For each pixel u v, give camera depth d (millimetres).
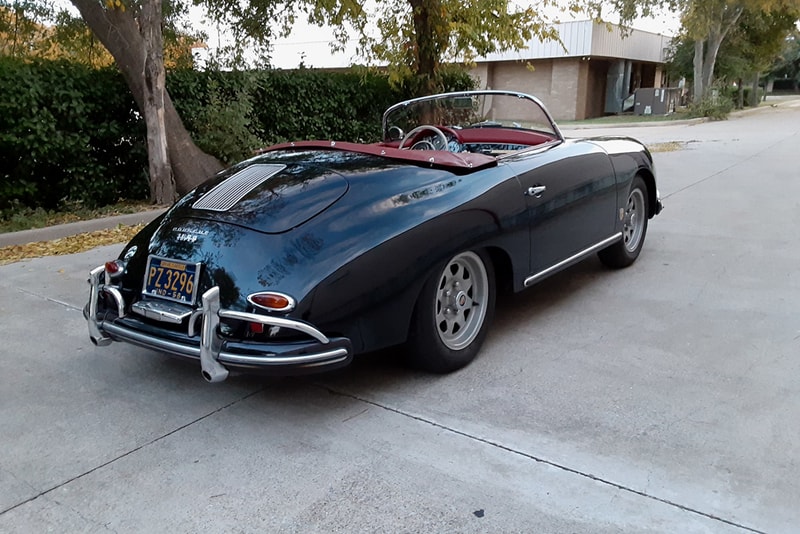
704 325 4027
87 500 2512
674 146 14820
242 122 9430
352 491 2498
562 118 31031
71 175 8273
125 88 8680
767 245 5824
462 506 2383
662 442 2732
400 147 4902
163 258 3105
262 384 3467
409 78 12188
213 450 2828
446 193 3312
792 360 3477
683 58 31344
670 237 6273
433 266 3162
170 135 8766
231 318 2764
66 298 5016
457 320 3492
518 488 2473
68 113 7988
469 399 3184
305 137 11078
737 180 9422
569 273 5281
